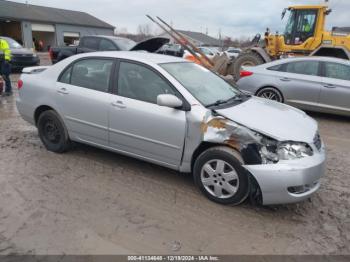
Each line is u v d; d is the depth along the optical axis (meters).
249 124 3.45
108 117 4.25
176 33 11.62
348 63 7.69
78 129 4.65
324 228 3.33
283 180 3.24
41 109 5.06
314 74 7.91
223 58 13.25
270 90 8.30
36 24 38.00
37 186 4.00
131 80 4.17
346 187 4.23
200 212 3.53
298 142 3.37
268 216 3.50
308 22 13.12
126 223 3.30
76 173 4.38
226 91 4.45
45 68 5.30
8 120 7.01
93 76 4.49
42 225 3.22
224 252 2.93
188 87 3.92
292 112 4.16
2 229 3.15
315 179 3.38
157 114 3.84
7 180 4.13
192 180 4.27
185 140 3.72
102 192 3.89
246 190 3.48
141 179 4.25
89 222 3.29
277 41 13.94
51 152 5.08
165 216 3.44
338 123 7.73
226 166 3.56
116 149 4.39
